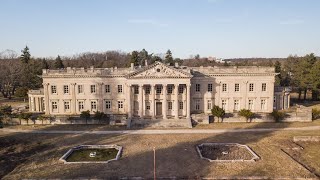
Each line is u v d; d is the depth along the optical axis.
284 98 85.44
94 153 48.34
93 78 78.50
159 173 39.97
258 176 38.75
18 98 117.88
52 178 38.62
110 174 39.78
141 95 72.06
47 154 48.47
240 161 44.28
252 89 78.50
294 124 68.44
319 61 102.12
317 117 74.75
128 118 69.88
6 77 114.75
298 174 39.44
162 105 75.50
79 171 40.91
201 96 77.94
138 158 45.97
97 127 67.00
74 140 56.62
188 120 69.38
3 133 61.97
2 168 42.41
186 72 70.81
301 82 103.50
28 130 64.44
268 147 51.28
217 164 43.25
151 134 60.94
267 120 71.12
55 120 70.06
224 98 78.31
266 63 169.00
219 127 66.31
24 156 47.66
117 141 55.69
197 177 38.50
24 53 135.62
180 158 45.91
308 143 54.09
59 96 79.44
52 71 78.69
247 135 59.34
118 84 78.56
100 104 79.38
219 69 77.31
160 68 71.25
